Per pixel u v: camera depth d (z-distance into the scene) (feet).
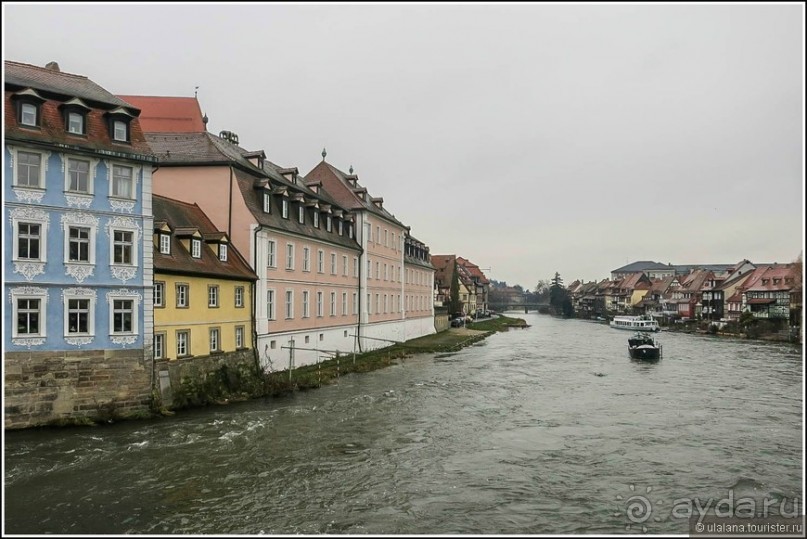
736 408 80.28
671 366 129.08
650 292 444.14
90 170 66.13
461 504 44.50
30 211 61.87
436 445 59.93
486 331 244.83
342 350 133.59
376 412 74.28
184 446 57.57
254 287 94.68
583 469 52.95
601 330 286.25
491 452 57.77
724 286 310.04
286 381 89.97
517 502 45.01
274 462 53.47
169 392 72.33
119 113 68.59
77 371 64.39
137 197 69.46
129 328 68.49
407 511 43.01
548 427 68.23
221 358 84.17
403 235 182.70
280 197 107.34
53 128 64.08
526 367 123.65
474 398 85.15
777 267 270.67
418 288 204.33
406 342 177.88
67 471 49.96
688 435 65.10
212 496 45.16
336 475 50.39
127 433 61.77
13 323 60.64
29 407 61.57
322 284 122.83
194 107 142.51
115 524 39.78
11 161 60.90
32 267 61.77
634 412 77.05
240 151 117.19
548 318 497.05
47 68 75.72
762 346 186.80
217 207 97.19
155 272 71.82
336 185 152.87
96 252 66.13
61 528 38.99
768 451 59.06
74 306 64.69
